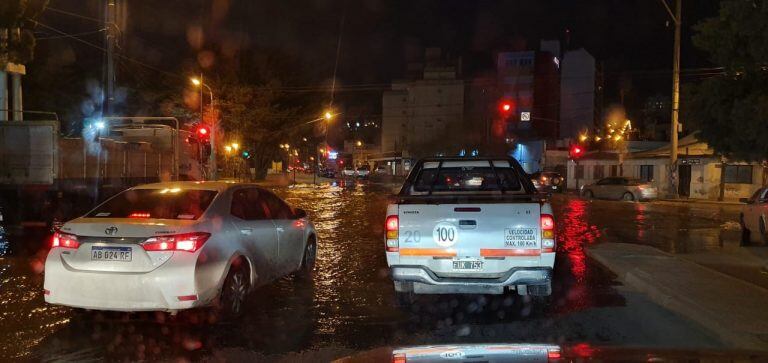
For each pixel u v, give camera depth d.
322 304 7.93
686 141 40.97
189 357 5.67
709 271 9.95
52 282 6.46
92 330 6.54
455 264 7.15
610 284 9.46
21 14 14.10
